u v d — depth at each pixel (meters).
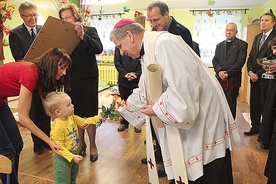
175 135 1.24
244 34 5.68
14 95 1.57
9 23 5.47
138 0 5.76
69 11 2.11
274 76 2.54
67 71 1.63
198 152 1.23
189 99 1.12
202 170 1.23
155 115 1.24
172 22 2.22
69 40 2.09
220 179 1.29
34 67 1.45
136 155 2.64
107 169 2.34
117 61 3.28
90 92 2.39
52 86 1.57
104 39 7.32
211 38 6.54
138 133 3.33
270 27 3.05
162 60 1.15
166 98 1.14
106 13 7.22
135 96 1.61
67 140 1.69
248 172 2.27
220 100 1.32
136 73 3.16
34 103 2.57
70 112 1.67
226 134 1.35
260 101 3.17
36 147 2.68
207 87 1.25
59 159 1.68
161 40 1.18
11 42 2.53
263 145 2.80
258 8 6.20
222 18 6.41
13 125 1.74
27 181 2.12
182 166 1.25
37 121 2.63
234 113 3.43
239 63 3.22
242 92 5.45
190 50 1.24
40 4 6.27
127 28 1.28
